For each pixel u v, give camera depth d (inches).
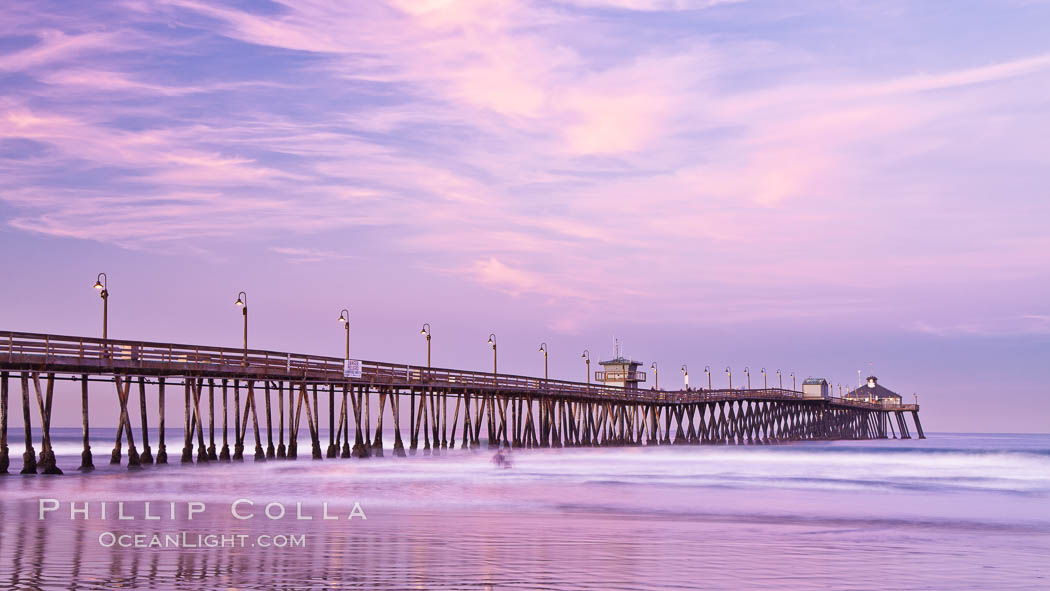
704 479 1744.6
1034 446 5615.2
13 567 673.6
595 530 912.9
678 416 4261.8
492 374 2684.5
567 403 3353.8
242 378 1883.6
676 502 1247.5
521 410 2977.4
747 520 1040.2
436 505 1131.3
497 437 2876.5
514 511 1079.6
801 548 818.8
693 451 3516.2
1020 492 1515.7
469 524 940.6
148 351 1683.1
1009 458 3048.7
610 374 3922.2
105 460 2721.5
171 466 1750.7
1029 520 1081.4
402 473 1726.1
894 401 7583.7
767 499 1327.5
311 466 1877.5
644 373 4008.4
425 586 622.5
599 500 1248.8
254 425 1935.3
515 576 657.6
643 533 898.7
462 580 641.6
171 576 645.9
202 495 1205.1
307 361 2023.9
